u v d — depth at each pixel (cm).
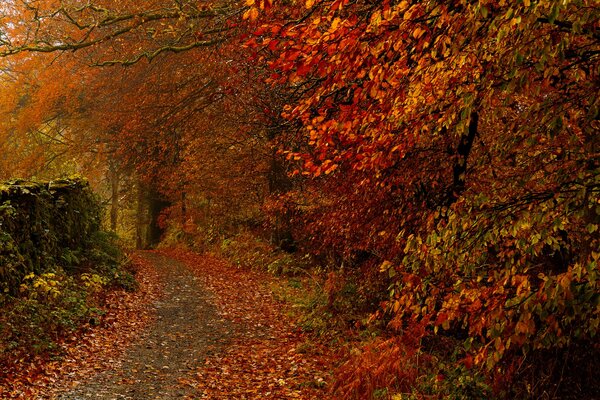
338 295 1246
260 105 1214
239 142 2073
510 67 456
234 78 1285
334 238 1179
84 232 1496
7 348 805
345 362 892
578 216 457
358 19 525
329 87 561
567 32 434
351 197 1038
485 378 668
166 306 1376
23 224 1121
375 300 1205
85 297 1160
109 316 1136
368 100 657
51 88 2475
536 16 396
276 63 511
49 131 3066
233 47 1274
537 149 553
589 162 477
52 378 769
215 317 1309
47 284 1055
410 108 552
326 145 574
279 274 1964
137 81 2066
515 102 677
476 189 757
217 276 1933
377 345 902
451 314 507
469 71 501
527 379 634
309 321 1227
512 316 456
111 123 2391
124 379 812
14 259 1030
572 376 612
